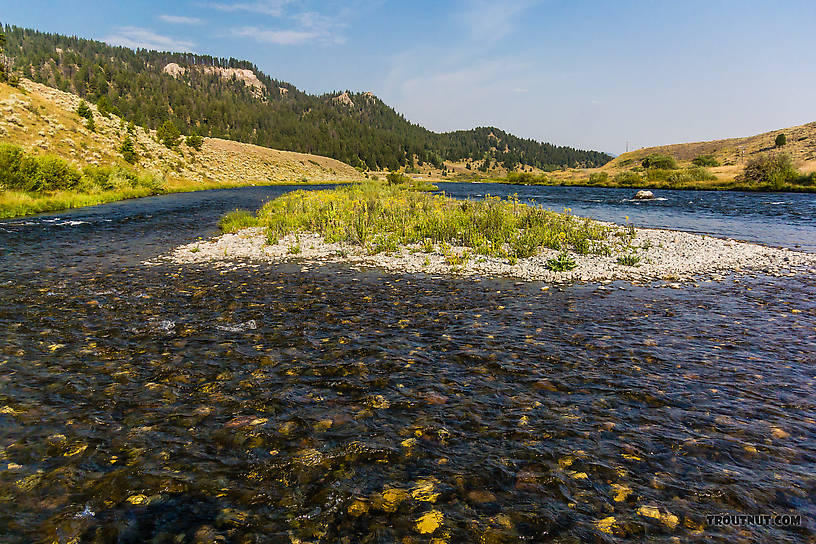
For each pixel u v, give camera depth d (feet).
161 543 10.84
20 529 11.28
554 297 35.40
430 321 29.30
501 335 26.61
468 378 20.66
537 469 13.84
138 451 14.79
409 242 61.00
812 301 33.83
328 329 27.63
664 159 368.89
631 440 15.47
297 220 74.08
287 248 57.52
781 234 71.67
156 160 223.51
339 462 14.25
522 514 11.89
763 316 30.19
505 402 18.31
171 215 100.94
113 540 10.94
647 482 13.20
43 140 160.35
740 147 443.73
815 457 14.39
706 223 86.22
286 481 13.34
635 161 526.16
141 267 46.73
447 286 39.11
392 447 15.07
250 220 80.89
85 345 24.62
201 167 272.51
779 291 36.94
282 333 26.86
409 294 36.37
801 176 192.44
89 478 13.38
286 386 19.77
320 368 21.77
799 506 12.11
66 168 133.39
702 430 16.10
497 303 33.71
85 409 17.54
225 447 15.10
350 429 16.24
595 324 28.68
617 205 131.03
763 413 17.31
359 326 28.25
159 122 582.76
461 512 11.98
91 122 202.69
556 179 359.05
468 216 70.28
